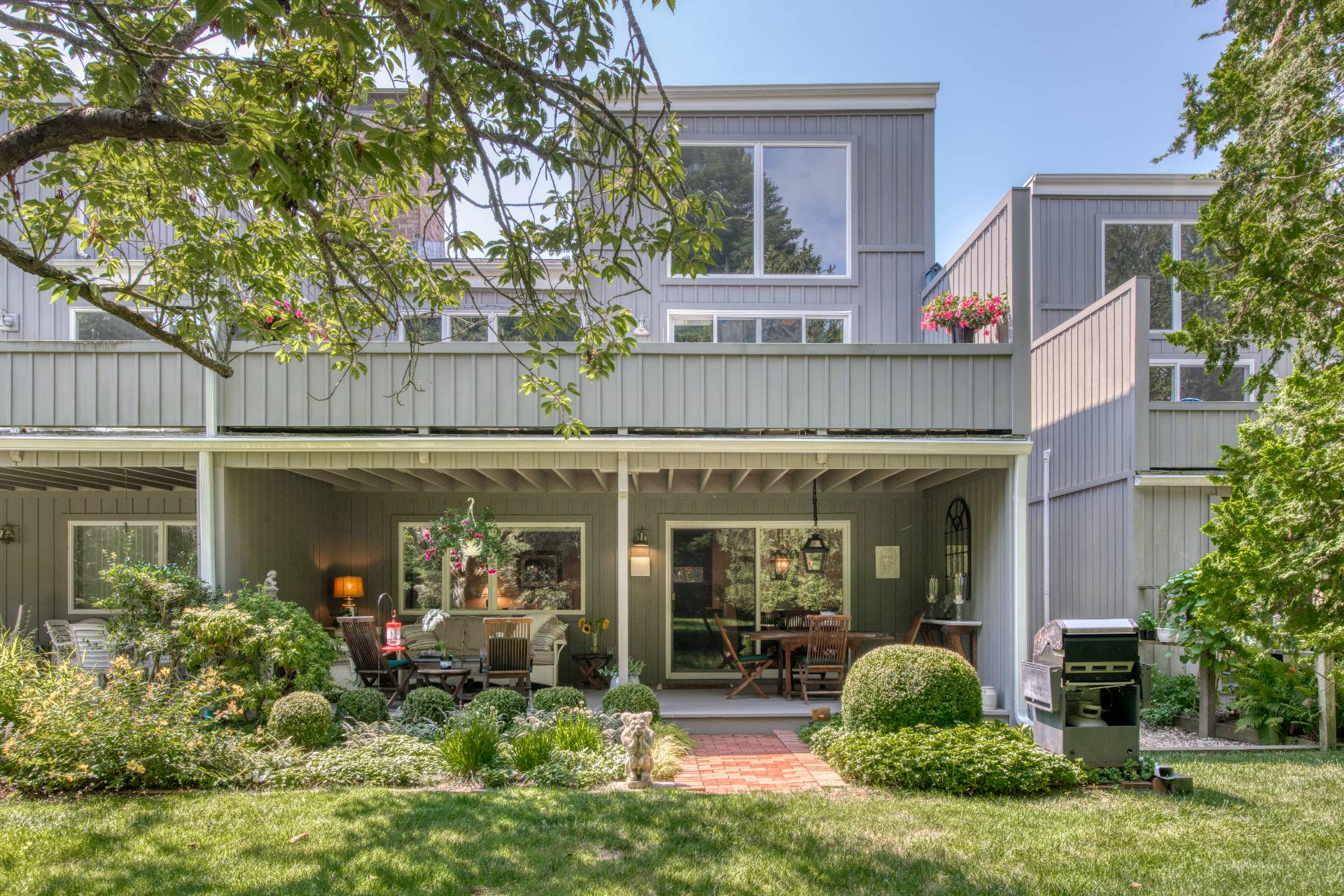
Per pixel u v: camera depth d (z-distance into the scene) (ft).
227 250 19.71
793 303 38.52
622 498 28.58
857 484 38.83
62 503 38.68
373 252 20.63
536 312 19.61
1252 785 21.02
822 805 19.31
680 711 29.99
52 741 20.07
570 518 41.19
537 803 19.26
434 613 31.99
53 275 17.10
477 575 40.93
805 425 28.09
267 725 23.73
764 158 38.78
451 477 37.88
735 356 28.35
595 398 28.17
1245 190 23.39
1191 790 20.53
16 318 36.78
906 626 40.83
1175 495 31.48
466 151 16.99
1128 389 31.81
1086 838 17.10
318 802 19.17
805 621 39.70
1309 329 22.72
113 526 38.60
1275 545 19.45
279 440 27.63
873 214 38.81
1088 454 35.06
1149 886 14.74
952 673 24.02
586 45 16.29
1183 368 41.24
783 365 28.30
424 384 28.17
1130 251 41.83
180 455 28.22
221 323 25.11
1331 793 20.22
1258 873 15.26
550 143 17.19
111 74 13.64
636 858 15.96
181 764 20.74
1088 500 35.01
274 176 14.16
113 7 14.60
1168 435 31.53
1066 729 21.56
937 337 36.99
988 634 31.01
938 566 38.63
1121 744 21.50
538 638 34.32
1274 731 26.48
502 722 26.30
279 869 15.24
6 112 18.90
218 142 14.61
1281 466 19.03
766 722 29.45
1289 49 20.56
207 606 26.81
